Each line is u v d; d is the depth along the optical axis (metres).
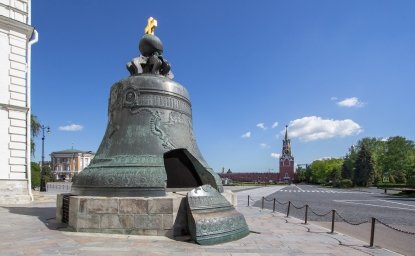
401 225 13.51
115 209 7.66
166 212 7.58
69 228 8.23
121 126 9.25
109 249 6.39
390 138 75.19
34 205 16.73
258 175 142.00
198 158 9.43
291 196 34.59
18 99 20.53
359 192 47.78
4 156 19.53
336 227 11.92
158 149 8.78
